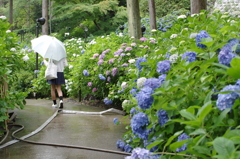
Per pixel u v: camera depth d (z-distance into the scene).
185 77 1.81
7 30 5.11
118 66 6.48
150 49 4.69
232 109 1.41
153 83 1.82
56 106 7.42
